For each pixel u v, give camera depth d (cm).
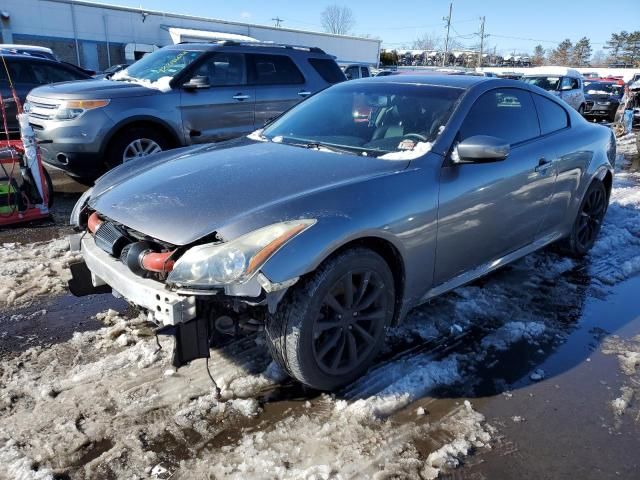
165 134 654
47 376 280
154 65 700
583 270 455
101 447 232
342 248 255
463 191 309
